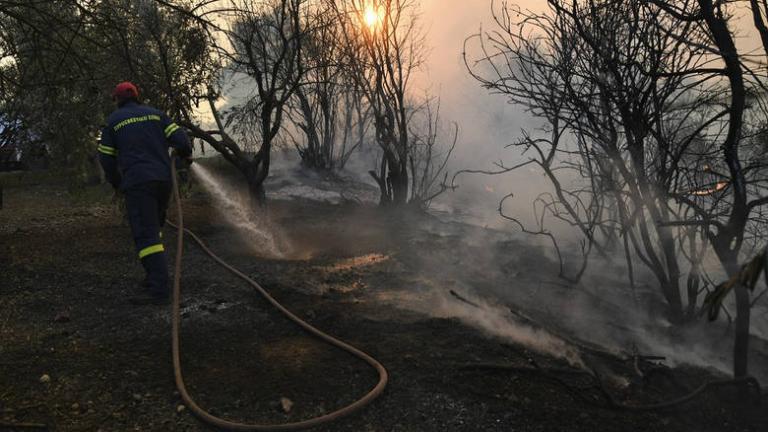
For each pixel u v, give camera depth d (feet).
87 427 9.10
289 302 15.01
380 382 10.51
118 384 10.44
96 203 29.78
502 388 10.63
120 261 18.53
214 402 10.00
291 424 9.25
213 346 12.19
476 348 12.30
